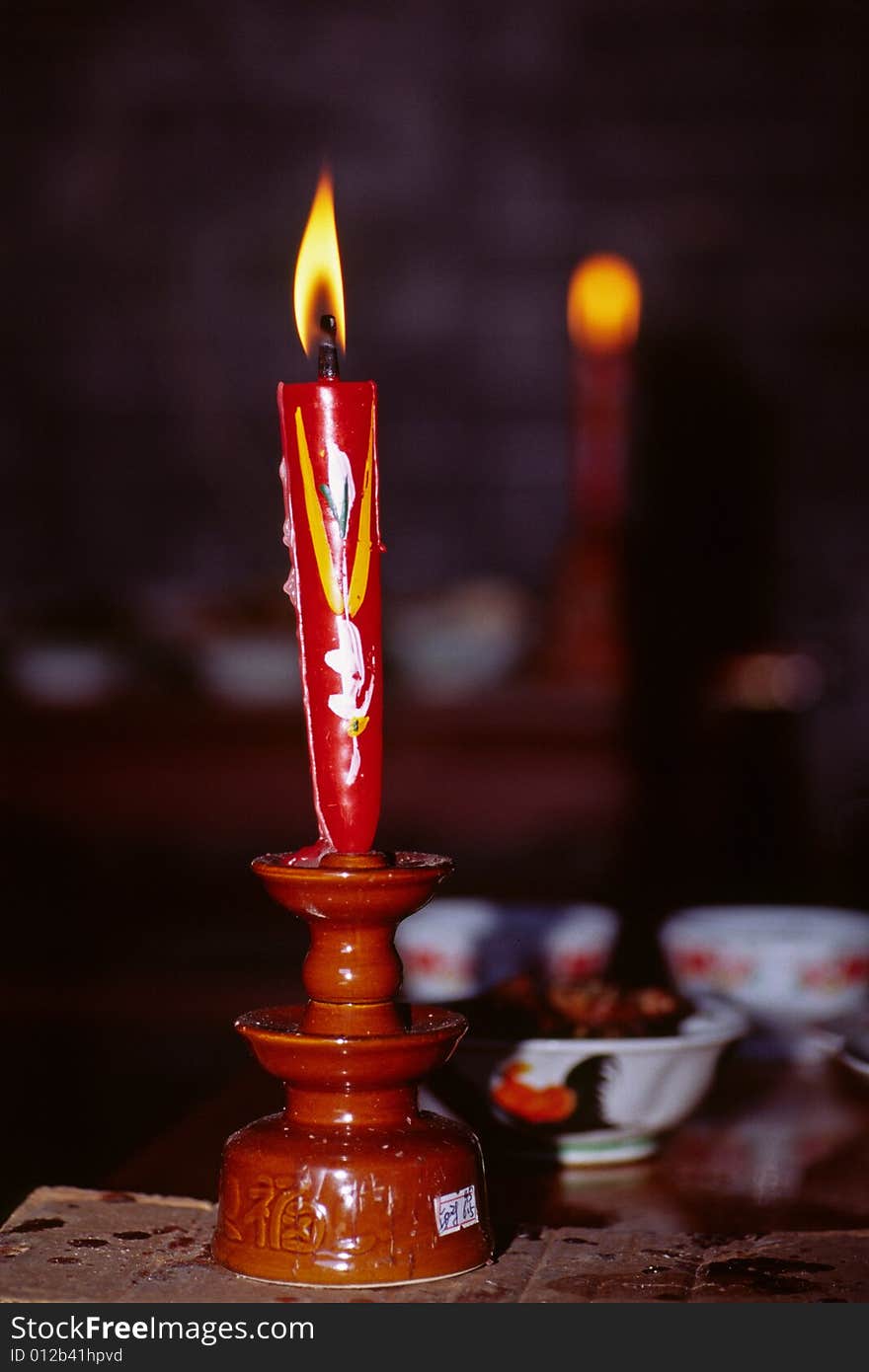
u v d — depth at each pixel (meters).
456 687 2.38
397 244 3.07
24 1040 2.40
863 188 3.01
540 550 3.04
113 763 2.34
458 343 3.07
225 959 2.51
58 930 2.50
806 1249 0.68
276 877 0.61
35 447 3.10
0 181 3.09
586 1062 0.82
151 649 2.48
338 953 0.62
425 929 1.17
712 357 3.00
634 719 2.43
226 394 3.09
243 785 2.34
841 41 3.02
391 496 3.06
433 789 2.31
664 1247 0.68
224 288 3.09
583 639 2.40
